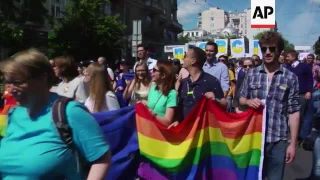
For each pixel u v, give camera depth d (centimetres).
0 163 244
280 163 461
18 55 241
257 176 498
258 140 497
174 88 540
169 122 520
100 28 2653
